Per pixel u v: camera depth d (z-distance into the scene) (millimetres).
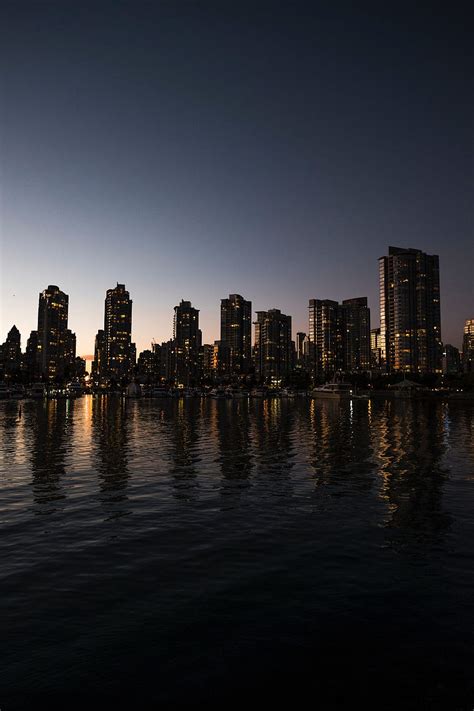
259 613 10898
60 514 19516
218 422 75562
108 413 106438
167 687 8273
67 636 9883
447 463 32594
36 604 11352
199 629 10180
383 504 21109
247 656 9180
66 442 46219
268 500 21922
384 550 15156
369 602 11438
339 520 18625
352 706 7809
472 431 57812
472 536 16547
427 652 9281
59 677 8539
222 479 26906
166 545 15727
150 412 110562
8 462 33125
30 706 7812
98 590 12164
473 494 22969
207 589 12234
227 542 16031
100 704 7863
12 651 9320
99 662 8969
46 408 132125
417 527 17625
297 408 132000
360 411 112500
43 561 14234
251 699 7980
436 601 11469
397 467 30906
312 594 11898
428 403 162250
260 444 44125
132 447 42094
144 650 9375
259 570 13523
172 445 43625
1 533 16984
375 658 9094
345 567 13719
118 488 24500
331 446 42500
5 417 90312
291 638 9812
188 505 21047
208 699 7980
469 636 9859
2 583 12602
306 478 27172
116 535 16781
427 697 8008
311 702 7898
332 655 9195
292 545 15688
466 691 8156
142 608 11156
